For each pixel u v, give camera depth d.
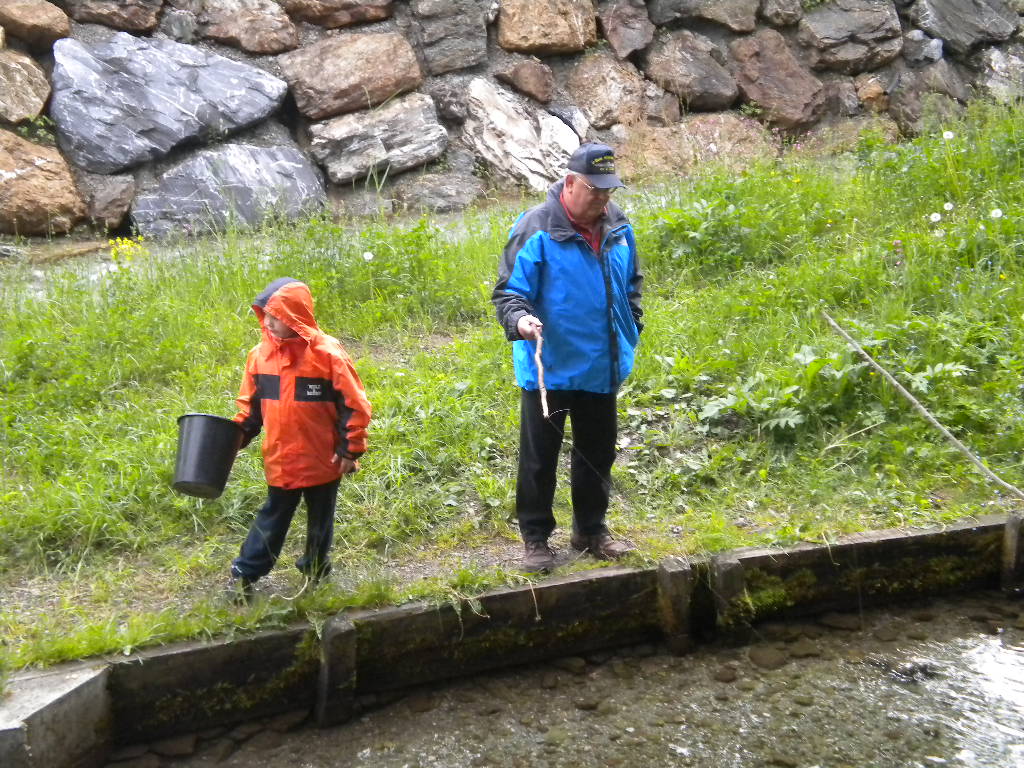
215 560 4.51
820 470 5.29
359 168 11.10
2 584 4.32
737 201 8.60
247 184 10.40
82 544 4.59
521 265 4.14
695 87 12.97
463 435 5.57
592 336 4.22
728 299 7.14
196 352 6.57
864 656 4.32
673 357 6.34
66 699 3.40
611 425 4.45
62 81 10.06
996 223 7.54
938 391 5.82
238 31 11.26
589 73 12.74
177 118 10.38
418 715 3.96
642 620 4.42
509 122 11.84
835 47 13.78
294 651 3.88
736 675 4.21
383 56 11.48
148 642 3.73
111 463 5.19
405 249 7.92
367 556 4.61
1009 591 4.81
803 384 5.80
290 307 3.88
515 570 4.37
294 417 3.93
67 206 9.67
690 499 5.14
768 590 4.52
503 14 12.45
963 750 3.67
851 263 7.39
